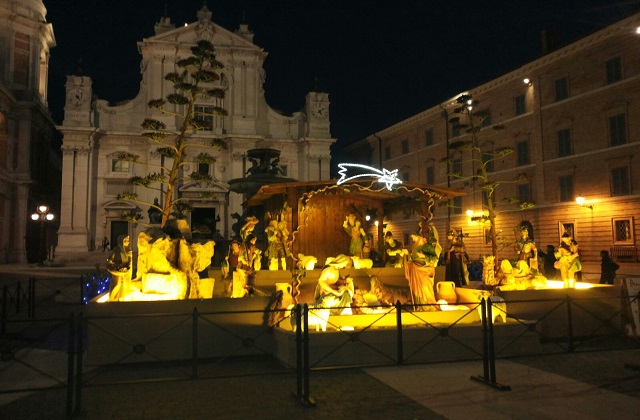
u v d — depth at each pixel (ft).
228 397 22.72
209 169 150.30
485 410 20.68
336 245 47.57
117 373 27.48
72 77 143.33
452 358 29.73
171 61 151.84
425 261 36.47
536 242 118.52
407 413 20.39
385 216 51.34
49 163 167.22
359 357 28.19
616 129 102.32
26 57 150.10
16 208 139.23
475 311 33.68
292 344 27.63
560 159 113.60
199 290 33.53
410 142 166.81
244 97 156.46
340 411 20.70
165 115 148.97
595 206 105.40
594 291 37.09
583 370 27.09
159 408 21.24
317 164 158.10
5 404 21.89
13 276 91.61
